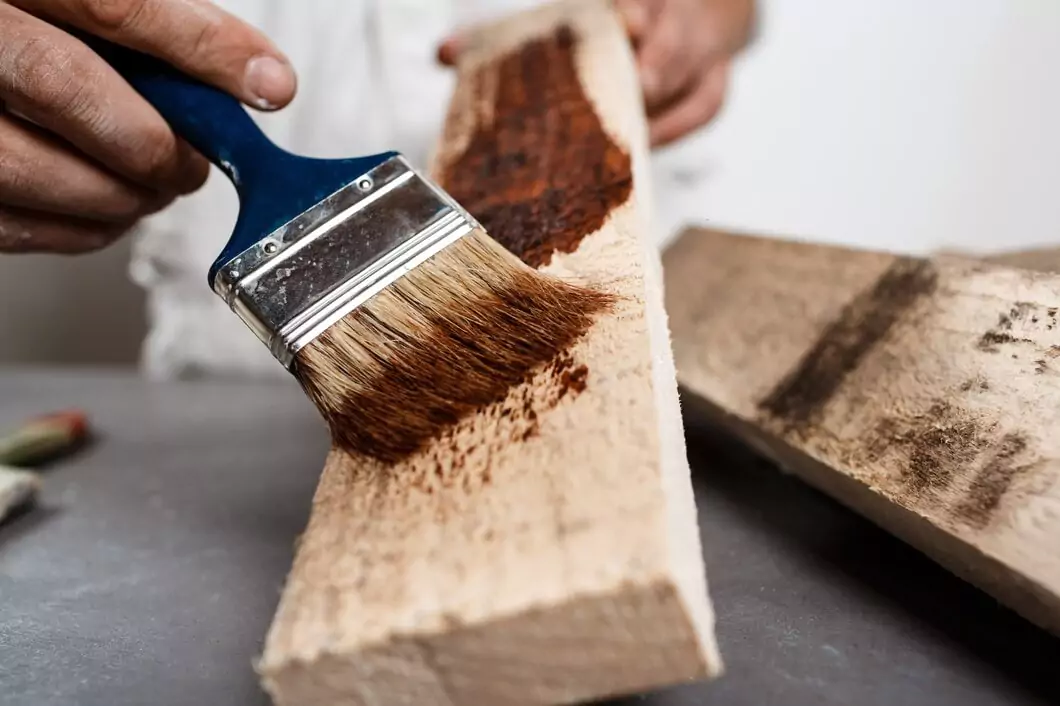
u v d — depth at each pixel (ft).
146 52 1.35
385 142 2.42
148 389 2.08
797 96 2.99
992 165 3.05
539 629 0.89
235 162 1.28
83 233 1.55
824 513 1.34
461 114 1.69
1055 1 2.92
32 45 1.30
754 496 1.39
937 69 3.00
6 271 2.99
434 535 0.97
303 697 0.92
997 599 1.10
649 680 0.91
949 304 1.25
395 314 1.12
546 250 1.29
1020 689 1.04
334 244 1.15
